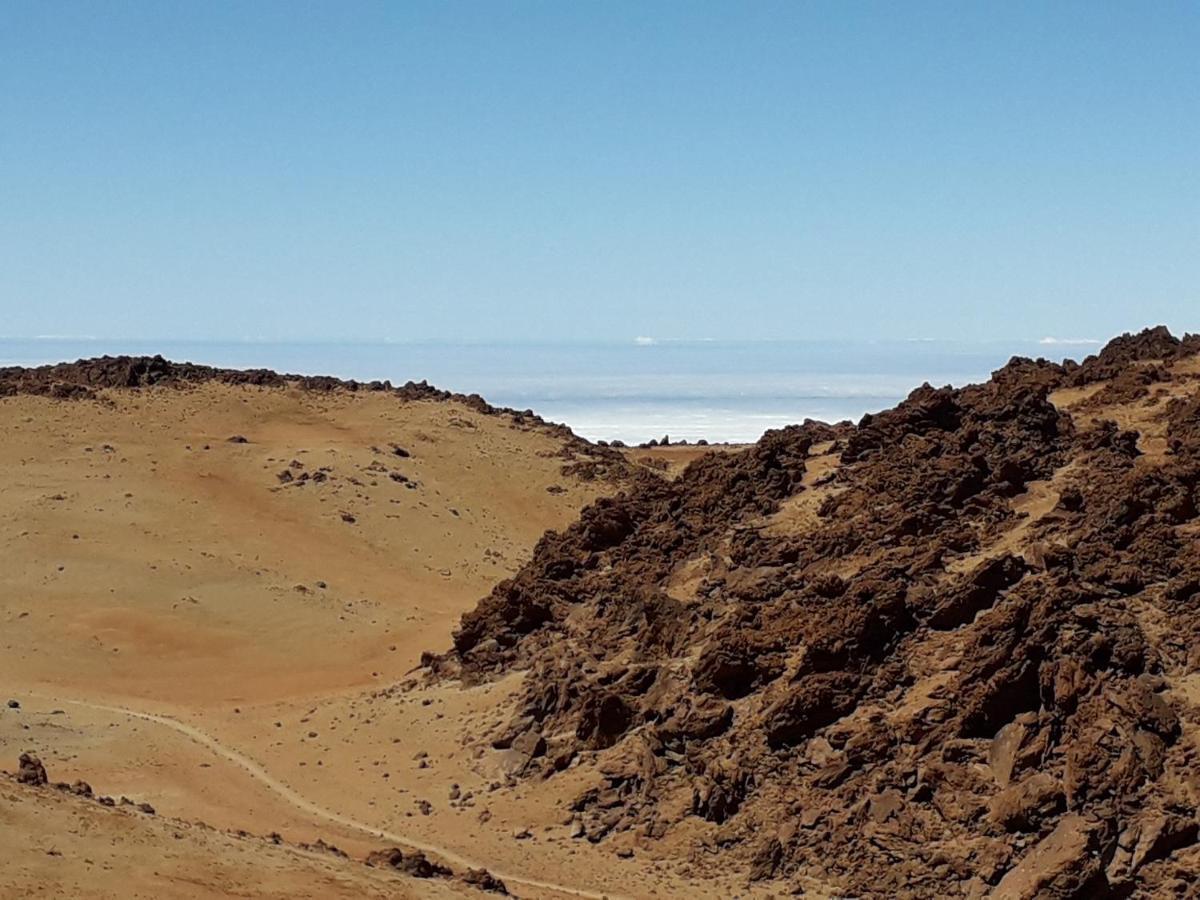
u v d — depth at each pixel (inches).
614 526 2812.5
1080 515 2185.0
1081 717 1850.4
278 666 3174.2
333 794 2274.9
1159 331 2923.2
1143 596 2009.1
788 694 2043.6
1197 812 1721.2
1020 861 1739.7
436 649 3161.9
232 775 2377.0
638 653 2346.2
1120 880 1679.4
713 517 2659.9
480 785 2224.4
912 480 2390.5
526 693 2407.7
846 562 2304.4
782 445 2765.7
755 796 1984.5
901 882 1777.8
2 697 2856.8
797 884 1827.0
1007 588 2074.3
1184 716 1833.2
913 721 1937.7
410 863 1820.9
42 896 1429.6
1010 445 2434.8
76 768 2342.5
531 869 1934.1
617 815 2050.9
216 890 1537.9
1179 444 2315.5
